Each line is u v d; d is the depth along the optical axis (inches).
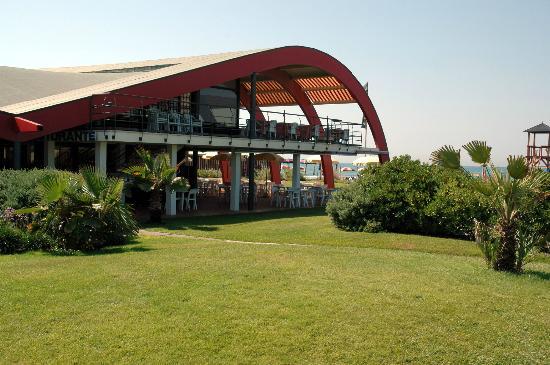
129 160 900.0
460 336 243.0
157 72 878.4
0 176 495.5
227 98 1065.5
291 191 962.1
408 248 487.5
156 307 262.1
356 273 342.0
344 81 1167.0
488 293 305.9
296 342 229.6
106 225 450.3
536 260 452.4
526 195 372.8
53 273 324.8
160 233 582.2
